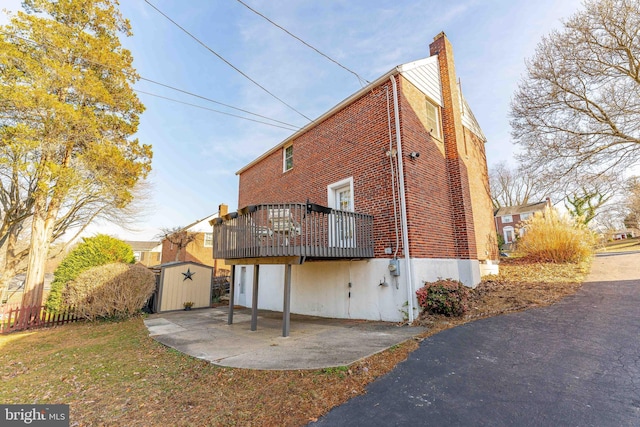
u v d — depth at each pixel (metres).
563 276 9.12
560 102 13.02
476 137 12.04
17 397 3.81
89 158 10.79
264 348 5.29
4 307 8.59
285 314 6.30
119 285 9.86
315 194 10.34
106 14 11.62
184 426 2.93
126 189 12.31
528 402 3.07
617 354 3.99
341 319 8.22
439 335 5.42
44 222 10.59
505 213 35.38
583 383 3.36
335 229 7.13
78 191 10.88
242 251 7.11
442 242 8.27
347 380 3.75
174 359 4.98
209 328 7.63
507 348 4.55
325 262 9.12
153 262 34.78
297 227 7.31
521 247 12.34
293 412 3.08
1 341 7.48
